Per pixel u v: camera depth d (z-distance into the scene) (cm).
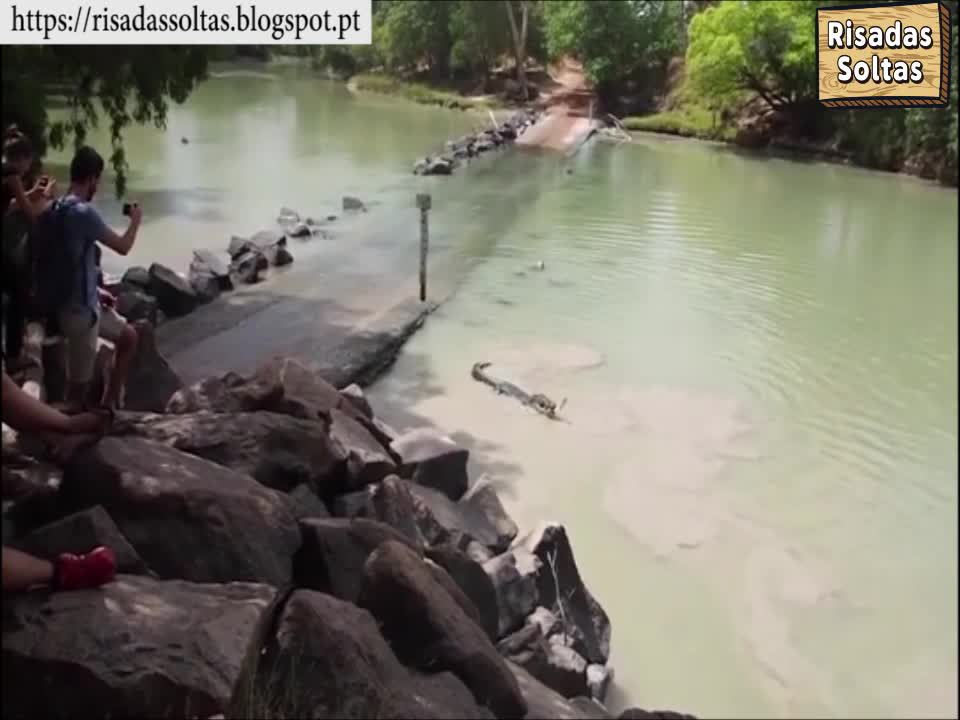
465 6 5331
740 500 1107
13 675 351
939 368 1540
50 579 386
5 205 574
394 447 943
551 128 4384
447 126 4428
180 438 640
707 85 3900
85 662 353
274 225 2327
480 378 1399
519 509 1045
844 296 1953
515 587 759
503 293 1862
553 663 706
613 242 2344
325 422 791
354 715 443
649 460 1188
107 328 789
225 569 504
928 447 1256
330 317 1591
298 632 448
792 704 793
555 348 1570
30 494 507
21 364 671
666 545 1005
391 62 6050
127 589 398
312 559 554
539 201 2838
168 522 499
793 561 986
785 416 1346
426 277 1905
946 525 1066
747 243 2397
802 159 3772
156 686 356
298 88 5800
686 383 1448
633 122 4581
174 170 3030
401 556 541
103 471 502
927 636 877
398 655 527
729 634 874
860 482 1157
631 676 816
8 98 1280
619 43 4900
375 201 2708
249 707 397
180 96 1477
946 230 2603
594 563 966
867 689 809
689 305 1855
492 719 519
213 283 1678
